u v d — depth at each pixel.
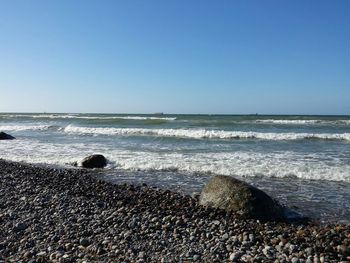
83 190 12.84
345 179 14.75
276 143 25.91
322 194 12.60
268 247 7.45
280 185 13.96
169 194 12.53
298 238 8.16
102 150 22.94
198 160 18.77
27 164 19.41
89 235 8.05
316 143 25.95
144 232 8.30
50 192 12.20
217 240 7.88
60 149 24.09
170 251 7.22
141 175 16.22
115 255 6.93
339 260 6.98
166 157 19.81
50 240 7.67
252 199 10.23
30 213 9.58
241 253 7.09
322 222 9.77
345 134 29.08
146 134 33.38
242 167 16.88
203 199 11.09
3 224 8.65
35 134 35.78
